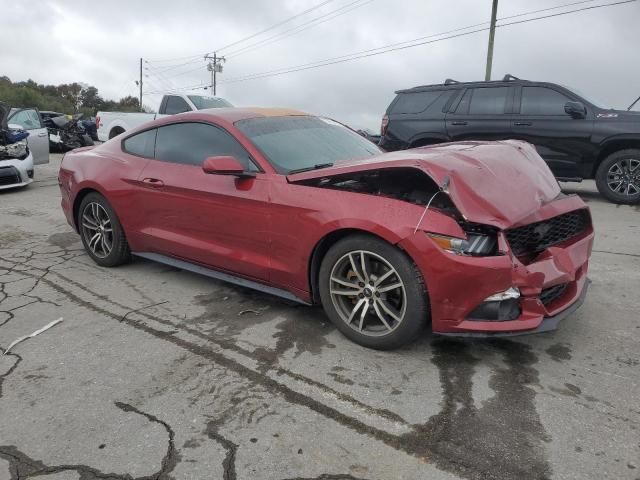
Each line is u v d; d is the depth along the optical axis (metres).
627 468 2.12
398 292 2.95
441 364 2.94
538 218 2.86
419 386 2.72
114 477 2.11
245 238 3.56
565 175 7.88
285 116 4.16
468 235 2.72
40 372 2.93
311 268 3.28
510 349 3.10
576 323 3.45
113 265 4.74
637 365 2.91
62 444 2.32
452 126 8.33
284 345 3.20
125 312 3.74
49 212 7.29
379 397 2.63
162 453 2.25
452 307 2.74
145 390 2.73
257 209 3.41
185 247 3.98
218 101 12.34
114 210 4.48
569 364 2.93
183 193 3.88
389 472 2.12
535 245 2.90
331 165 3.64
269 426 2.42
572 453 2.21
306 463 2.17
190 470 2.14
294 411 2.53
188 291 4.14
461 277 2.66
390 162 2.97
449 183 2.76
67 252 5.30
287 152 3.66
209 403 2.60
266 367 2.94
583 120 7.51
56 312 3.76
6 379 2.86
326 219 3.06
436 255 2.69
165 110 12.09
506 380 2.77
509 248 2.71
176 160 4.07
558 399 2.59
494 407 2.53
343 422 2.44
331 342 3.22
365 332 3.11
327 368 2.91
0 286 4.30
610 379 2.77
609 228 6.07
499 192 2.88
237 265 3.65
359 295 3.09
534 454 2.21
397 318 2.96
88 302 3.94
